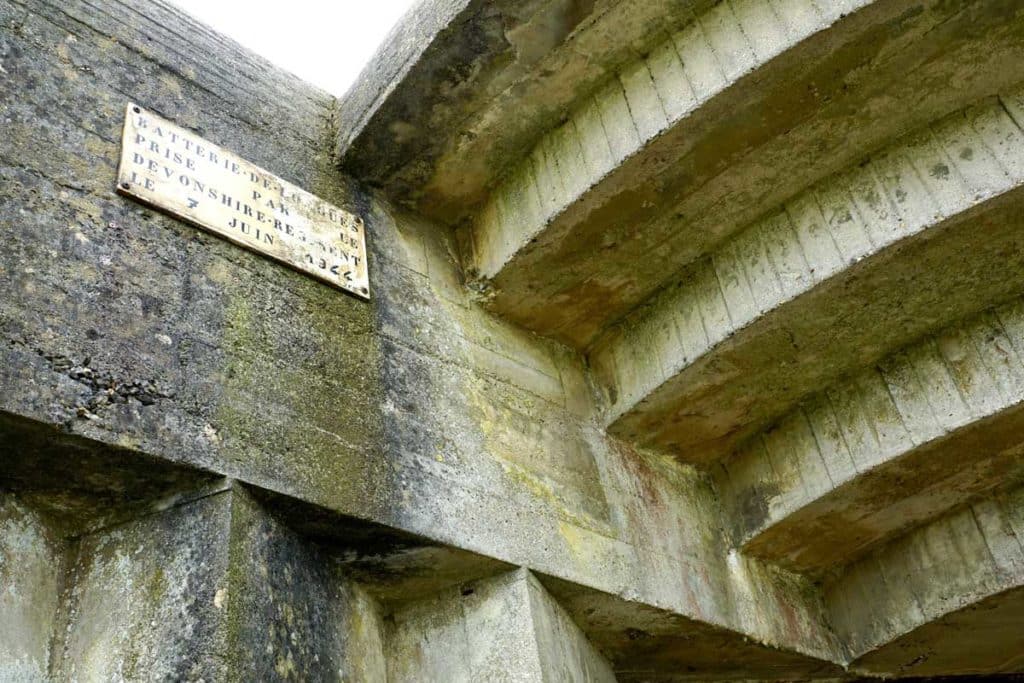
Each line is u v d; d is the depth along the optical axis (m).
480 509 4.55
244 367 4.00
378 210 5.39
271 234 4.60
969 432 5.30
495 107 5.27
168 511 3.68
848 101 4.77
